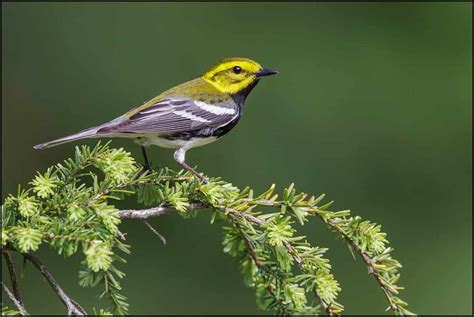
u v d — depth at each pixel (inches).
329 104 570.3
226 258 528.4
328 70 584.4
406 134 564.7
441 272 522.3
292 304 251.3
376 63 588.1
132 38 609.9
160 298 518.0
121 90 596.7
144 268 525.3
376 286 502.0
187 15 616.7
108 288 229.1
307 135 560.1
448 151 560.1
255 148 556.4
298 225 515.2
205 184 258.7
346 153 559.8
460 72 582.9
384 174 555.8
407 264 528.1
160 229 532.4
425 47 594.6
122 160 246.2
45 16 619.2
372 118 567.2
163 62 602.5
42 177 236.5
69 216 223.9
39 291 505.0
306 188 548.7
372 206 548.7
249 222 245.9
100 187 240.2
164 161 545.3
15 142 589.3
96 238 213.3
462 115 570.3
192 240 532.1
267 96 570.3
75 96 598.2
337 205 547.5
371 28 606.9
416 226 543.5
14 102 598.2
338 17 613.9
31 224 215.9
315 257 238.2
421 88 577.0
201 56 604.4
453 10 603.5
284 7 617.6
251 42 606.2
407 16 609.9
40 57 608.4
